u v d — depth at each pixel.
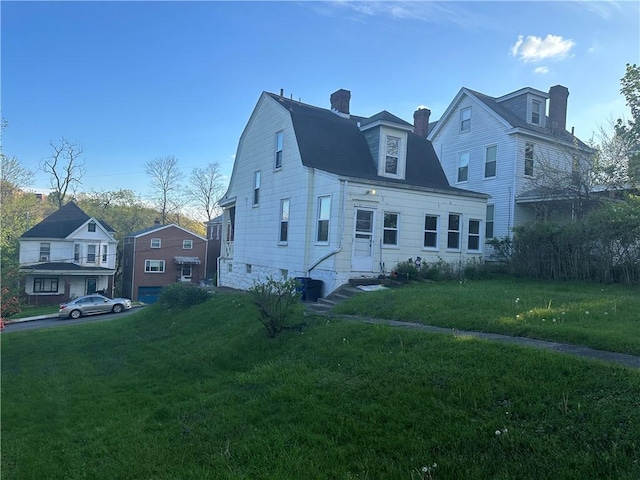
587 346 6.02
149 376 9.16
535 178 20.78
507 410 4.46
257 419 5.69
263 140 19.58
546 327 6.80
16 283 20.12
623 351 5.65
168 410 6.80
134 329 15.55
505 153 22.39
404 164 17.62
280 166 17.98
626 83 16.70
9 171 40.25
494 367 5.31
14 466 5.70
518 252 15.54
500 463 3.85
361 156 17.23
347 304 10.91
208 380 7.96
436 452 4.21
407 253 15.37
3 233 24.08
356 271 14.30
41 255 38.22
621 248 12.88
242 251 21.38
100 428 6.49
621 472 3.37
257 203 20.14
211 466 4.80
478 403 4.71
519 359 5.34
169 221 61.88
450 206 16.36
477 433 4.28
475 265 15.93
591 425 3.93
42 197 57.28
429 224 16.02
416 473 3.97
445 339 6.54
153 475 4.85
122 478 4.93
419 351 6.33
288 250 16.86
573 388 4.54
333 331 8.27
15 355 13.63
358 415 5.11
